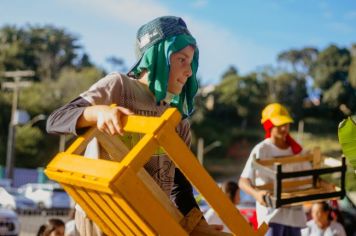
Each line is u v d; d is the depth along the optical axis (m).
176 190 2.91
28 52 100.25
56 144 68.94
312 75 112.19
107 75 2.76
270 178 5.14
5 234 14.05
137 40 2.82
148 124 2.11
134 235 2.24
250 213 9.01
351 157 2.88
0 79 82.38
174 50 2.71
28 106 73.50
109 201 2.15
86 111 2.32
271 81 106.31
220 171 84.06
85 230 2.68
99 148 2.63
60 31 104.94
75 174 2.22
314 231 8.02
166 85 2.70
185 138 3.07
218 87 102.88
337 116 105.06
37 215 22.34
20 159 66.44
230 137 92.19
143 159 2.06
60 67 102.25
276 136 5.32
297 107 105.38
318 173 4.61
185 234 2.14
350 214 17.14
